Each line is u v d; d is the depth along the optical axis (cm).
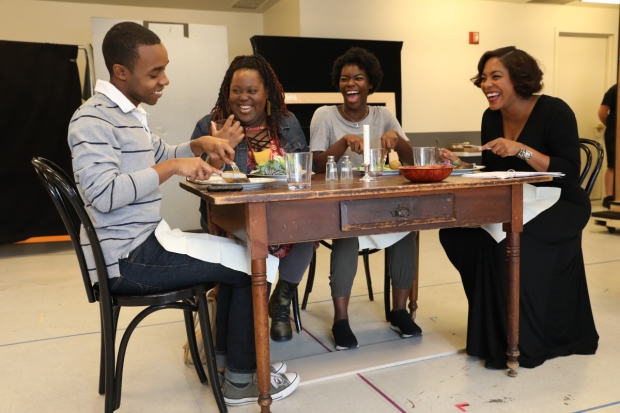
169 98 461
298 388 180
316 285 320
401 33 558
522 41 606
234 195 137
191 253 152
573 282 199
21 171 424
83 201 151
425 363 197
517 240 176
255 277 146
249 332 168
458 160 212
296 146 234
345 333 214
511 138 222
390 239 213
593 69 643
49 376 195
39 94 427
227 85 229
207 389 181
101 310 151
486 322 192
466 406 163
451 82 586
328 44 499
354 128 262
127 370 199
